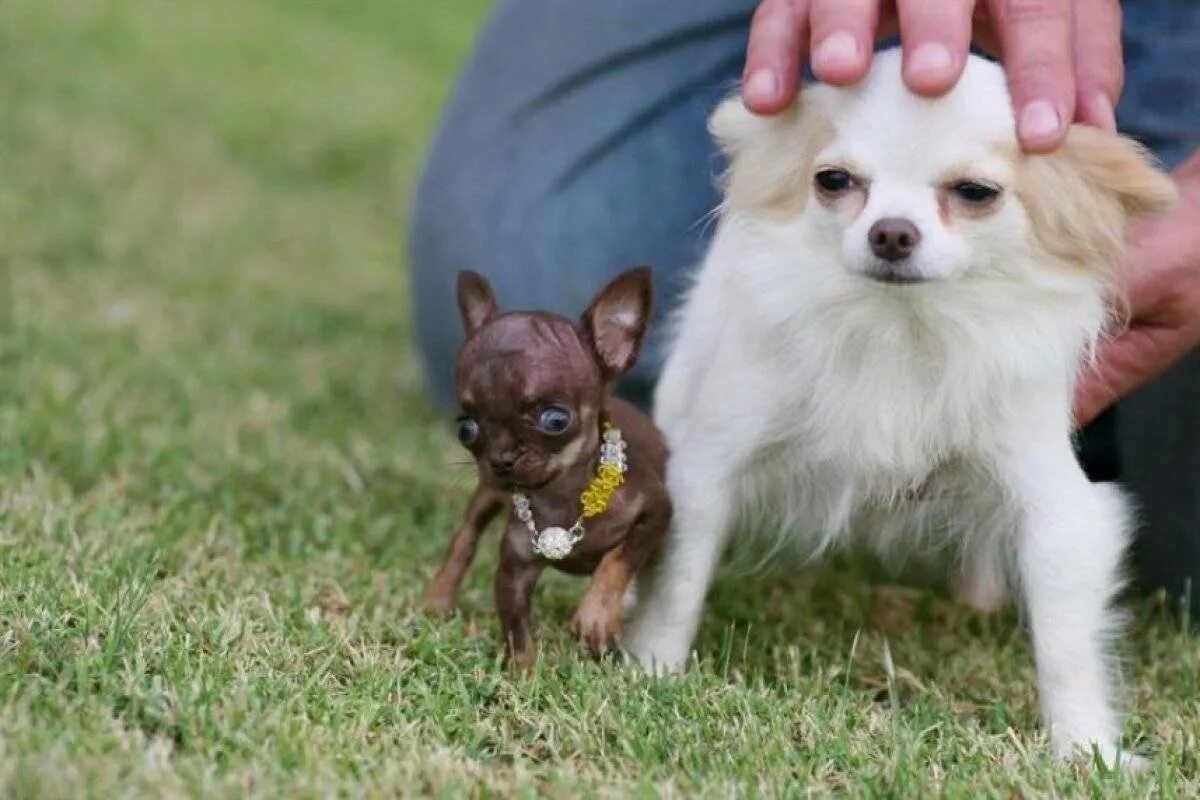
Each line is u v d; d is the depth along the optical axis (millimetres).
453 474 6473
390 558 5453
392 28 17219
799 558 5008
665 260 6391
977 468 4379
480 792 3527
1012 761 3994
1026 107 3902
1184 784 3967
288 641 4297
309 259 9852
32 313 7777
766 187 4207
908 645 5055
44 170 10586
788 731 4074
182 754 3572
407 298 9219
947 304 4082
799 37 4133
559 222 6605
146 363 7352
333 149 12398
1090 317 4191
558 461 3969
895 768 3828
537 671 4207
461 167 7066
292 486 6113
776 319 4266
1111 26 4621
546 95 6844
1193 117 5684
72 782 3213
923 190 3918
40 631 3973
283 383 7512
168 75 13578
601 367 4074
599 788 3604
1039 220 3986
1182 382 5340
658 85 6547
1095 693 4336
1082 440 5465
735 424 4441
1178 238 4602
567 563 4289
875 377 4266
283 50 15336
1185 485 5418
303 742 3633
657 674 4355
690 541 4504
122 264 9039
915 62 3861
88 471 5883
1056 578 4293
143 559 4863
